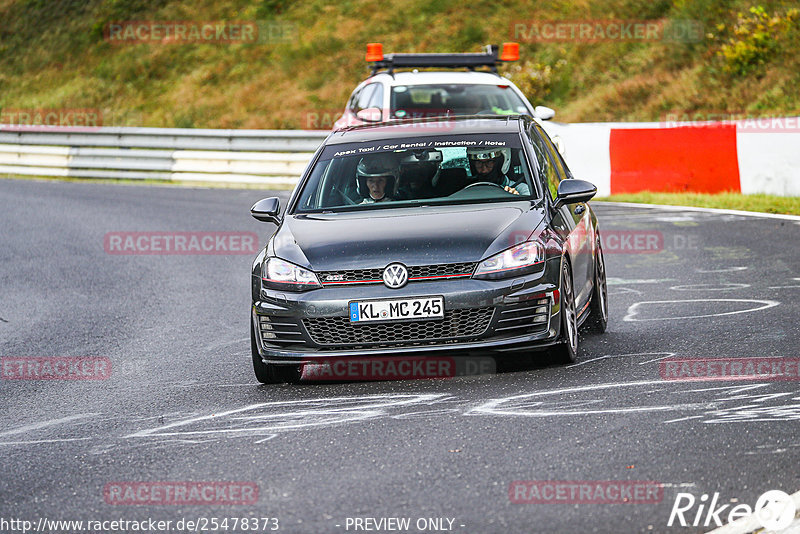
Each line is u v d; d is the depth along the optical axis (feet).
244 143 262.88
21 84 408.67
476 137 88.17
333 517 47.32
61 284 140.05
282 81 358.02
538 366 77.46
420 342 72.59
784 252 129.08
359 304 72.54
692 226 156.35
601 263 94.43
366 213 81.61
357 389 74.43
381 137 90.33
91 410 74.43
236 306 117.70
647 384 69.26
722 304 99.30
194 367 87.76
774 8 292.20
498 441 57.72
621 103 281.33
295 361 74.49
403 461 55.21
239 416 68.80
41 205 228.84
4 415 74.79
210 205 217.56
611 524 44.50
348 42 366.02
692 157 194.39
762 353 76.69
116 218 202.18
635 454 53.98
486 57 189.78
